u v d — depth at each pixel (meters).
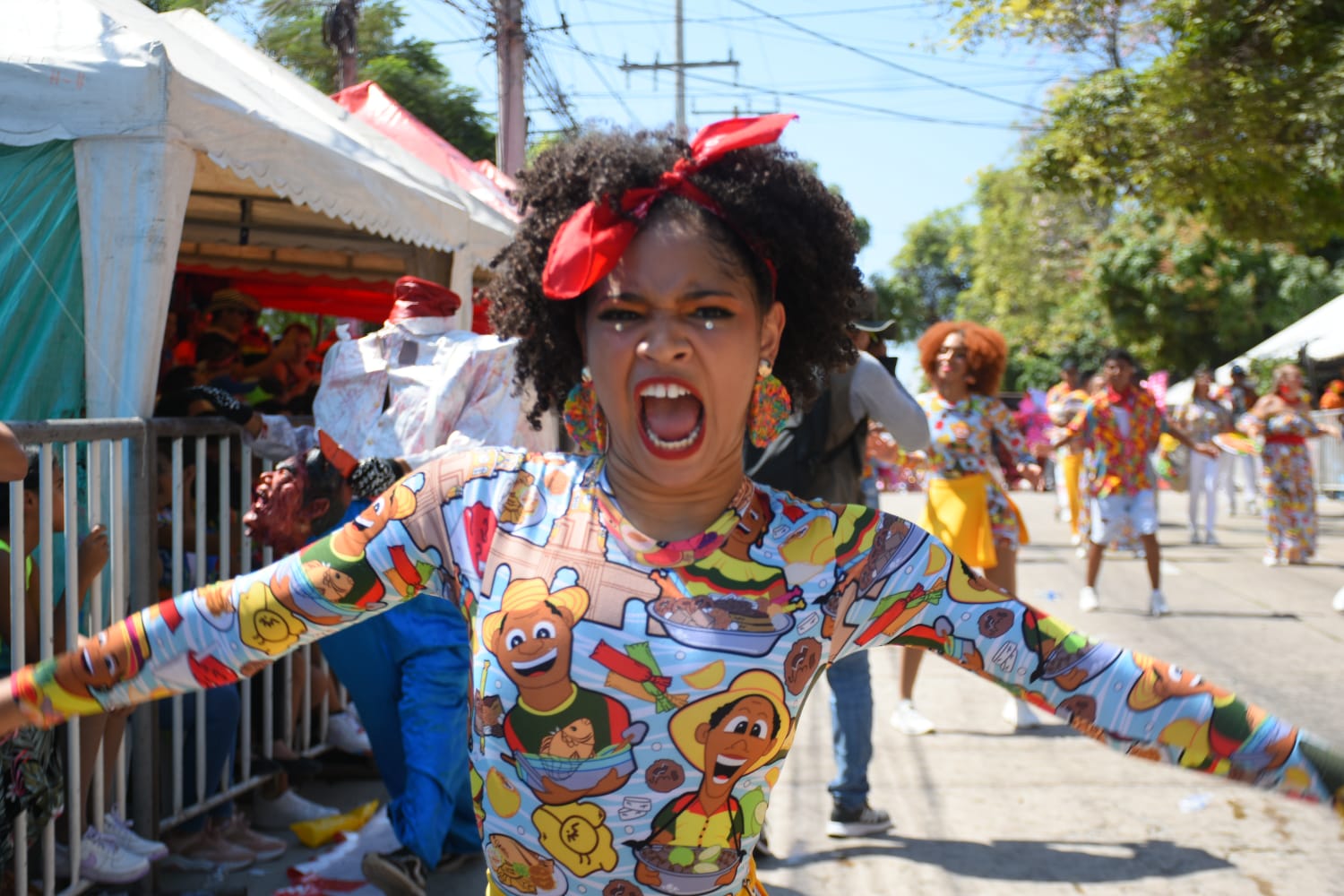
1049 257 31.69
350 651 3.33
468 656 3.40
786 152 1.56
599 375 1.41
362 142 4.90
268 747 4.07
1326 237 11.69
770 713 1.35
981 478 5.17
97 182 3.44
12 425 2.75
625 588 1.35
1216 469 12.18
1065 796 4.41
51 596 2.96
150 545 3.37
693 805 1.35
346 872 3.62
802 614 1.36
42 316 3.55
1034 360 33.22
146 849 3.32
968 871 3.73
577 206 1.57
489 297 1.73
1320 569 10.13
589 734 1.34
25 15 3.52
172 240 3.50
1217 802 4.32
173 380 4.79
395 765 3.47
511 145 11.55
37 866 3.06
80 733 3.11
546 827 1.37
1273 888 3.57
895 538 1.40
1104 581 9.55
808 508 1.42
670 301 1.37
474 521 1.42
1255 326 23.77
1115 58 11.22
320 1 8.80
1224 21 10.30
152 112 3.41
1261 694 5.69
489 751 1.38
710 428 1.38
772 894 3.57
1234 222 11.59
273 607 1.41
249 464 3.95
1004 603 1.37
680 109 19.72
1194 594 8.77
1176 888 3.58
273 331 11.02
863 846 3.95
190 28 5.38
